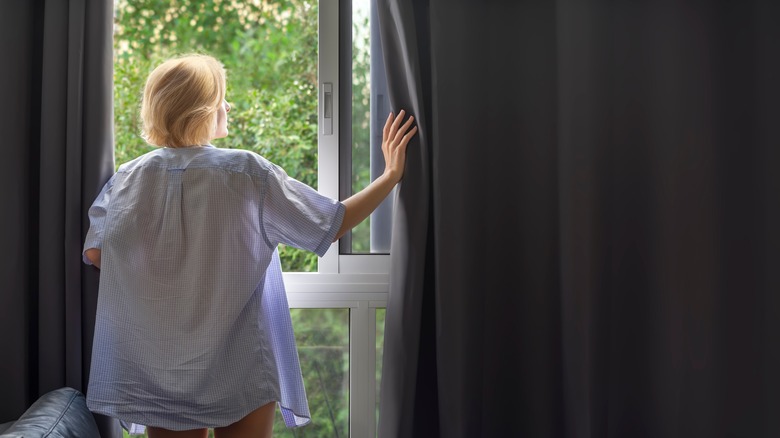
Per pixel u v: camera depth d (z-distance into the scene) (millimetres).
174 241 1623
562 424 1922
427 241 1925
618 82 1891
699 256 1871
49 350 1839
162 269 1621
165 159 1674
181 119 1687
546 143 1931
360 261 2090
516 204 1945
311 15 2262
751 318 1873
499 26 1931
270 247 1694
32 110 1914
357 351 2068
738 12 1872
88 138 1863
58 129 1854
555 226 1931
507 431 1952
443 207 1854
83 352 1877
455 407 1845
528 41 1938
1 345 1837
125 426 1803
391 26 1908
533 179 1938
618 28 1888
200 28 2268
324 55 2096
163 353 1605
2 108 1831
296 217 1669
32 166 1918
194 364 1595
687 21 1871
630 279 1909
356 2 2125
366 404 2072
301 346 2104
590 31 1839
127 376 1624
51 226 1845
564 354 1858
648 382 1902
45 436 1449
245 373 1643
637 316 1908
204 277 1615
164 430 1644
